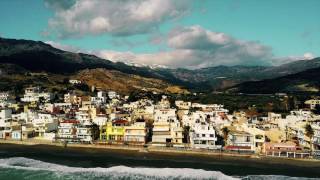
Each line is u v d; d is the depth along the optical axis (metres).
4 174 128.50
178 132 192.50
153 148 177.75
